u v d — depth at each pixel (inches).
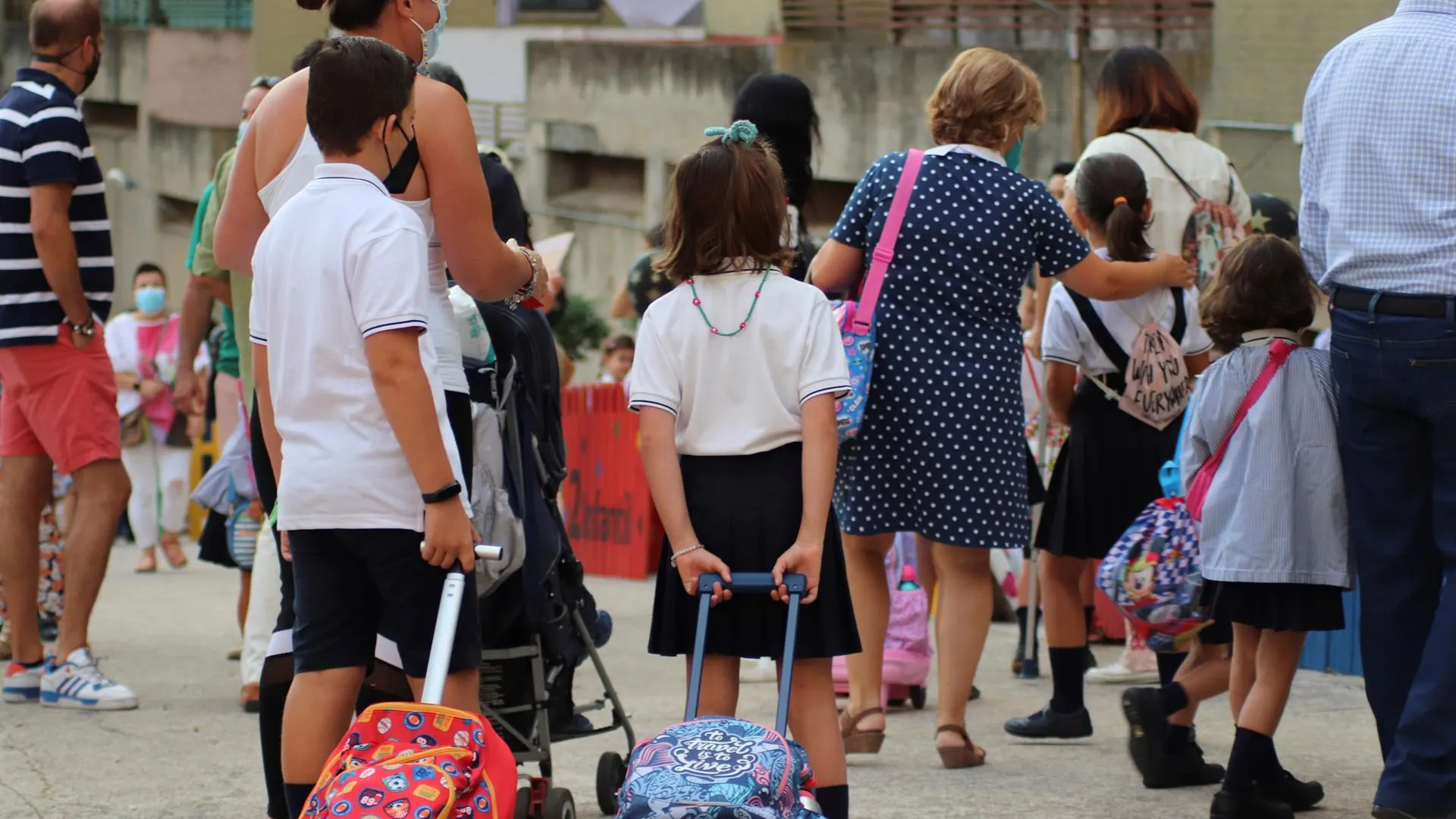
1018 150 287.3
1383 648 213.0
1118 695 315.6
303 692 177.6
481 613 203.3
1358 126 208.2
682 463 194.4
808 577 183.9
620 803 156.0
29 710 299.0
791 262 201.6
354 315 170.1
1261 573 214.4
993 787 240.4
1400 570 211.9
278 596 297.1
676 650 195.3
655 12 1116.5
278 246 174.9
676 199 195.3
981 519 240.2
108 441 303.0
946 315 241.9
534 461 205.2
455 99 185.5
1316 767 252.4
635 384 192.9
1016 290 246.1
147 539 530.6
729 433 190.9
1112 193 272.4
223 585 492.4
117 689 300.7
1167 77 303.3
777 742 162.1
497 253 188.1
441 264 188.7
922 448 240.1
